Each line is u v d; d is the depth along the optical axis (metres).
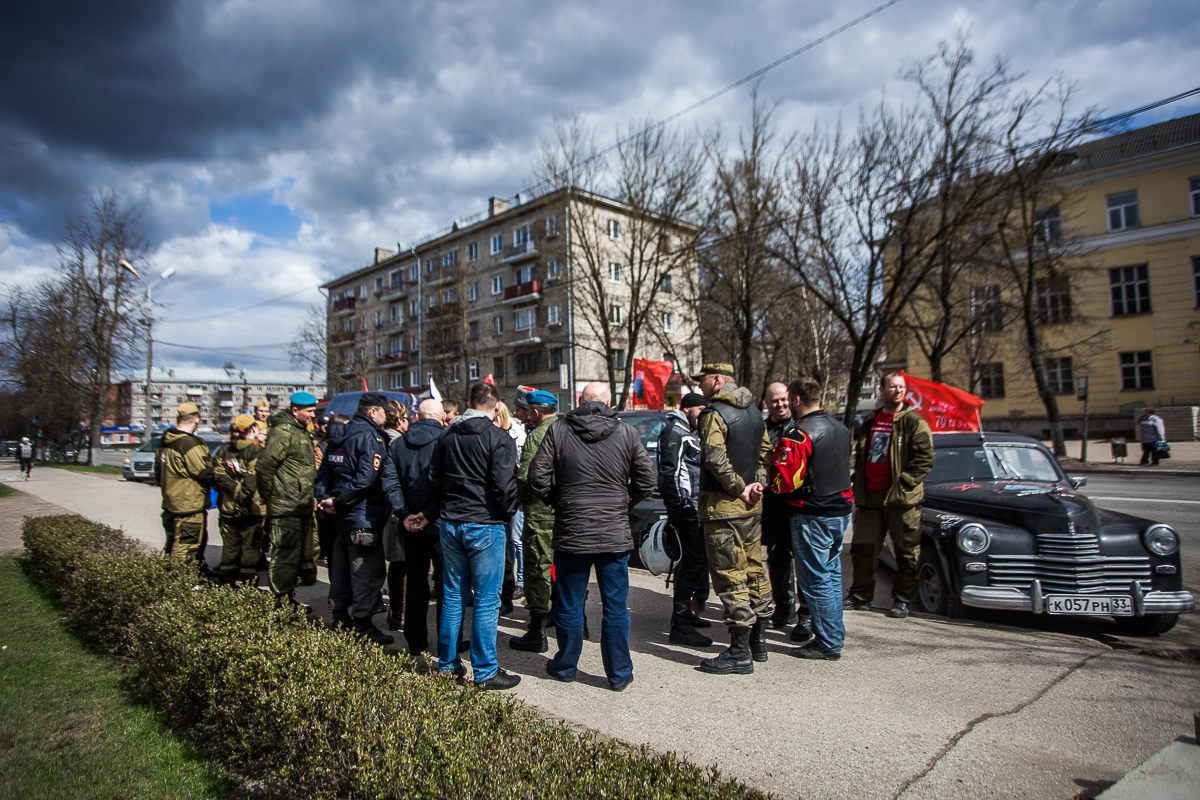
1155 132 28.70
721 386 4.35
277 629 3.62
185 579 4.62
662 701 3.64
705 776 2.79
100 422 34.59
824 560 4.28
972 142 16.73
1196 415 24.92
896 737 3.17
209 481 6.42
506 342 43.00
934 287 19.33
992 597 4.87
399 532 5.09
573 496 3.87
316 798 2.42
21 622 5.17
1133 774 2.46
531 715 2.83
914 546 5.14
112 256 33.31
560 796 2.06
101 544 6.15
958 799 2.64
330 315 65.94
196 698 3.40
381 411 5.00
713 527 4.10
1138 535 4.88
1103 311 27.64
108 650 4.44
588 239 25.91
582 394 4.09
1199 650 4.57
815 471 4.25
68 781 2.83
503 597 5.61
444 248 49.28
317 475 4.96
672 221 24.05
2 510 12.53
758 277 21.39
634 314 26.14
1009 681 3.88
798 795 2.67
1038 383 21.08
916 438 5.08
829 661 4.27
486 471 3.90
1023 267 21.44
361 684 2.86
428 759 2.31
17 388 37.59
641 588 6.35
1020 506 5.16
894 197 17.55
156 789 2.78
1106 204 27.69
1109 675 3.97
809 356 33.81
